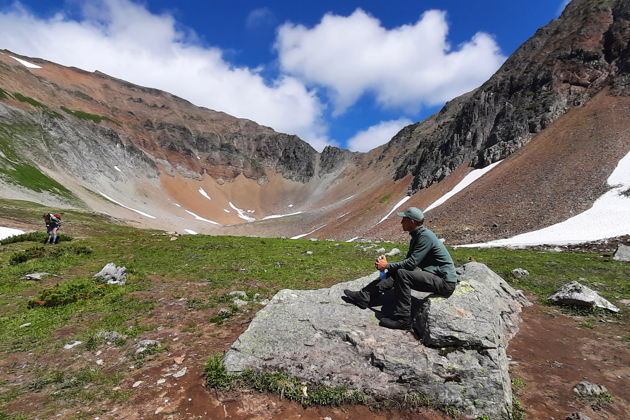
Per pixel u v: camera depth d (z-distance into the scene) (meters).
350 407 5.80
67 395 6.14
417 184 131.75
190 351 7.90
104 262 20.14
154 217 143.25
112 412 5.60
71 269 18.06
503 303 10.37
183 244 28.36
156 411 5.62
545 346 8.55
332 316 7.52
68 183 107.31
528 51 124.88
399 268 7.08
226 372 6.30
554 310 11.61
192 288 14.17
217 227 177.75
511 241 50.03
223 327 9.51
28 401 5.96
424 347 6.47
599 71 98.00
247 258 21.89
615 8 108.69
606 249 28.83
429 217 86.12
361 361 6.38
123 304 11.84
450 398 5.75
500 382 5.73
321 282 15.54
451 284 6.93
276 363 6.40
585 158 71.62
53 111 148.12
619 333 9.36
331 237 128.38
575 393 6.33
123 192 159.25
